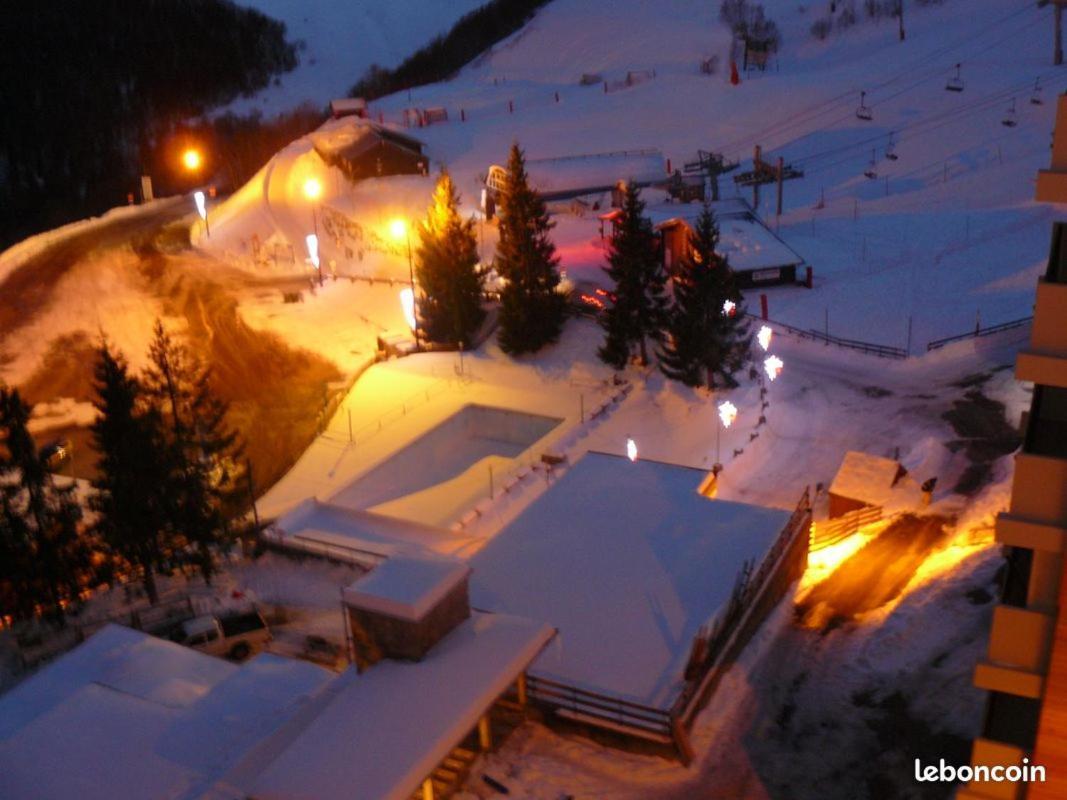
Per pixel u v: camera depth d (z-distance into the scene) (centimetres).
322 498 5106
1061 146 1675
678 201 9356
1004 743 1845
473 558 3300
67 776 2438
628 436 5272
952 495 4053
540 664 2777
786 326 6388
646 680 2705
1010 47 13138
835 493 4103
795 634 3117
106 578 4269
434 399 5966
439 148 11800
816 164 10894
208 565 4212
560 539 3381
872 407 5162
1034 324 1720
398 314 7506
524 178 6153
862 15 15312
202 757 2466
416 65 17562
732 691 2800
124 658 3039
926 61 13250
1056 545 1742
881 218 8731
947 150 10575
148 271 8906
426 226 6906
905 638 2970
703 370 5600
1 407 4022
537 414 5666
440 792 2388
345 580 4238
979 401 5022
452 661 2455
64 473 5694
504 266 6288
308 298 7950
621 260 5784
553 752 2550
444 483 5291
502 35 18025
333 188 10106
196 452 4384
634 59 15538
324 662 3634
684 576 3144
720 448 4994
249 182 11369
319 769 2164
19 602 4094
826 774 2502
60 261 9344
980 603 3017
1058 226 1752
